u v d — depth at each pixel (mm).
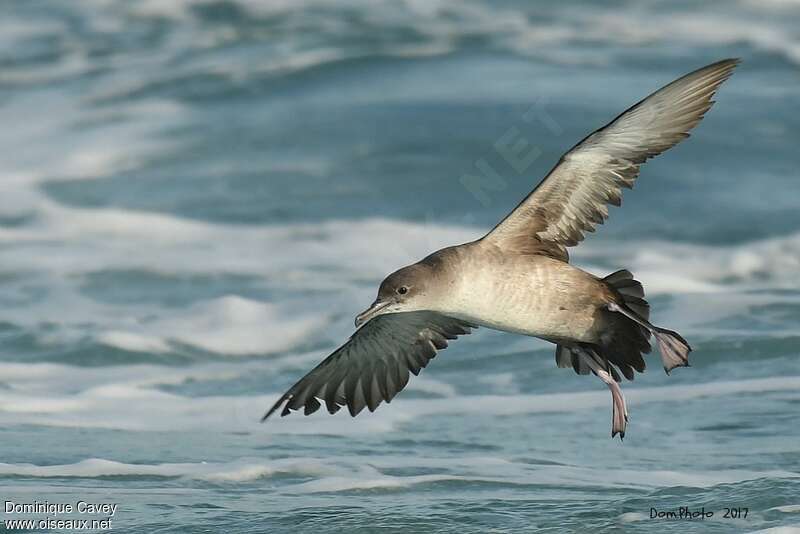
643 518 9180
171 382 14172
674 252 18078
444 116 22562
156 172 21516
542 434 11906
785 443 11227
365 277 17484
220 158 21828
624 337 9383
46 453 11266
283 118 23094
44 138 23234
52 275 17703
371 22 27875
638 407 12625
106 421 12547
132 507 9727
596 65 25094
